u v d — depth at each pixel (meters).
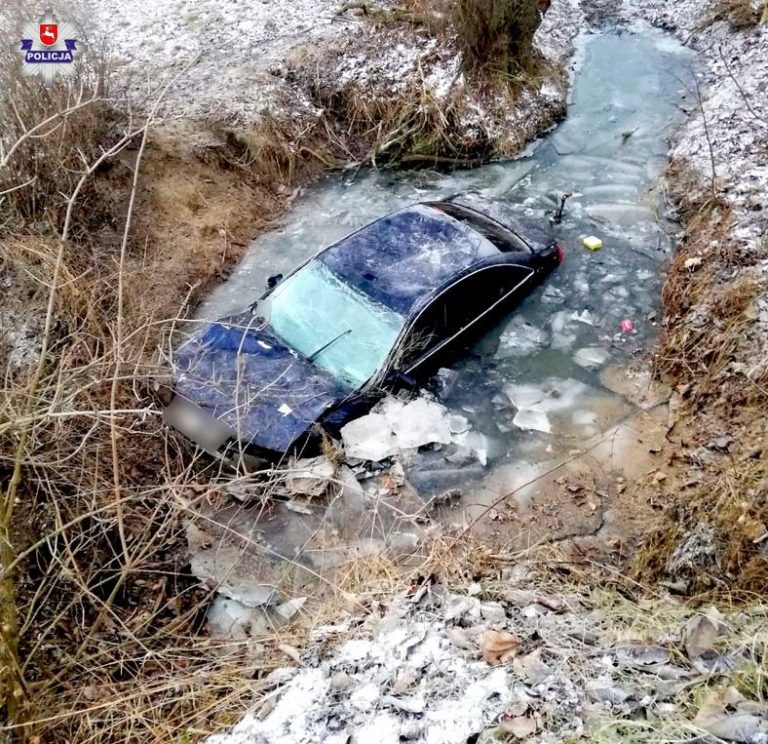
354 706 3.55
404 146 9.72
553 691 3.44
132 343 6.23
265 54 10.32
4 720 3.82
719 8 11.70
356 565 4.84
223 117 9.12
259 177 9.03
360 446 5.63
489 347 6.94
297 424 5.43
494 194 9.06
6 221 6.88
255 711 3.74
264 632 4.62
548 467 5.89
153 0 11.55
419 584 4.61
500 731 3.23
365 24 10.80
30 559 4.82
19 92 6.79
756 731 2.91
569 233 8.33
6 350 5.98
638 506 5.57
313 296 6.29
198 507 5.43
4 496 4.38
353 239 6.64
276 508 5.42
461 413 6.29
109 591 4.86
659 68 11.34
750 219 7.25
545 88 10.46
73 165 7.18
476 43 9.77
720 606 4.15
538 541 5.28
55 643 4.47
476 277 6.46
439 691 3.56
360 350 5.92
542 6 10.65
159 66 9.96
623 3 13.09
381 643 4.01
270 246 8.31
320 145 9.67
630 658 3.66
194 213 8.27
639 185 9.09
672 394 6.42
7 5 7.25
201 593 4.95
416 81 9.90
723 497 4.83
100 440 5.43
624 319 7.27
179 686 4.08
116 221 7.71
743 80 9.84
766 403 5.60
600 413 6.35
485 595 4.42
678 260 7.63
